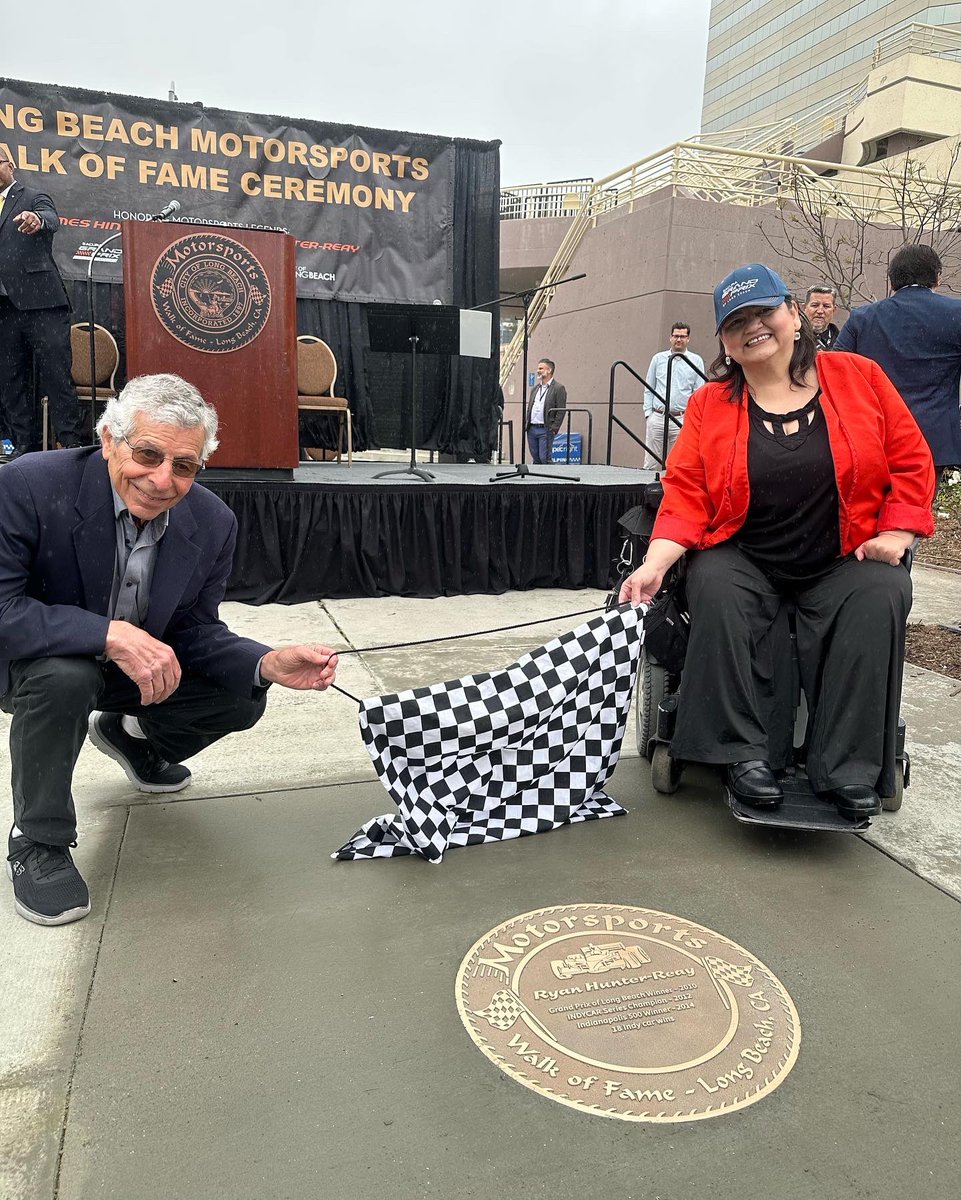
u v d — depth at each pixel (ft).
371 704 7.16
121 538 6.42
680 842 7.61
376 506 16.44
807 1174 4.22
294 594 16.21
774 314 7.26
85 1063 4.80
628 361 39.34
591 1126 4.48
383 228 23.21
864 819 7.16
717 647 7.38
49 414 17.54
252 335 15.56
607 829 7.84
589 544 18.24
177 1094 4.60
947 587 19.35
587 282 42.45
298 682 6.98
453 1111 4.55
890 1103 4.68
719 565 7.60
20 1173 4.09
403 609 15.84
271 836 7.52
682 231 36.09
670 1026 5.25
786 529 7.47
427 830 7.18
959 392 11.06
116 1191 4.01
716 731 7.47
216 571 7.08
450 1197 4.03
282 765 9.04
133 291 15.01
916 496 7.28
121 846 7.26
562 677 7.75
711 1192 4.10
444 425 24.17
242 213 22.15
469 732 7.43
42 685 5.99
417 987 5.54
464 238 24.00
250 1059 4.87
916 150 45.29
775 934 6.23
